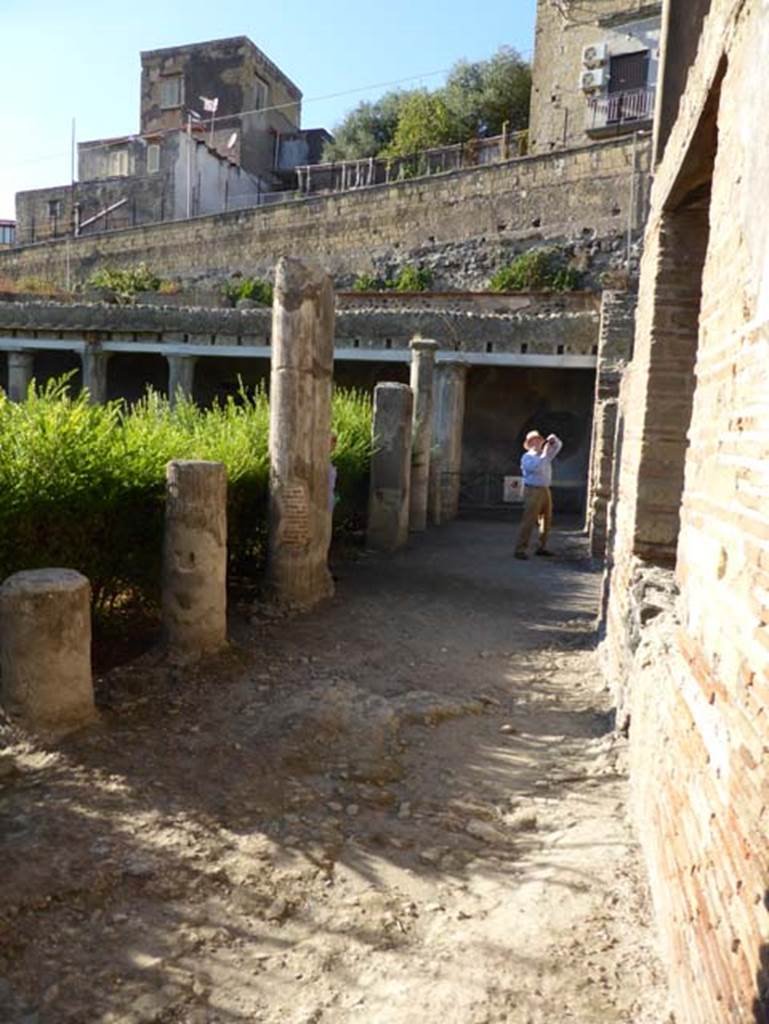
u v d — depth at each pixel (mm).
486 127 32188
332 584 7918
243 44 37000
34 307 17672
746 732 2156
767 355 2252
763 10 2416
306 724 4652
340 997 2621
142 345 17172
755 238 2422
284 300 6953
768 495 2156
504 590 8805
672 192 4332
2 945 2803
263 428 8633
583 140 25656
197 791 3953
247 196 35750
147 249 28188
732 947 2053
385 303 17359
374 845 3578
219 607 5828
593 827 3684
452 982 2674
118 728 4613
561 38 26031
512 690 5715
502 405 18203
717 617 2584
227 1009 2566
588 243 21391
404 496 11047
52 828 3549
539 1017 2512
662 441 4730
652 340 4715
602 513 10500
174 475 5602
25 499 5062
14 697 4406
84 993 2615
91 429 5879
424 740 4758
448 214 23484
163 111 38562
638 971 2721
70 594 4441
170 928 2955
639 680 3973
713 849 2330
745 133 2596
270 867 3361
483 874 3369
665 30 5070
